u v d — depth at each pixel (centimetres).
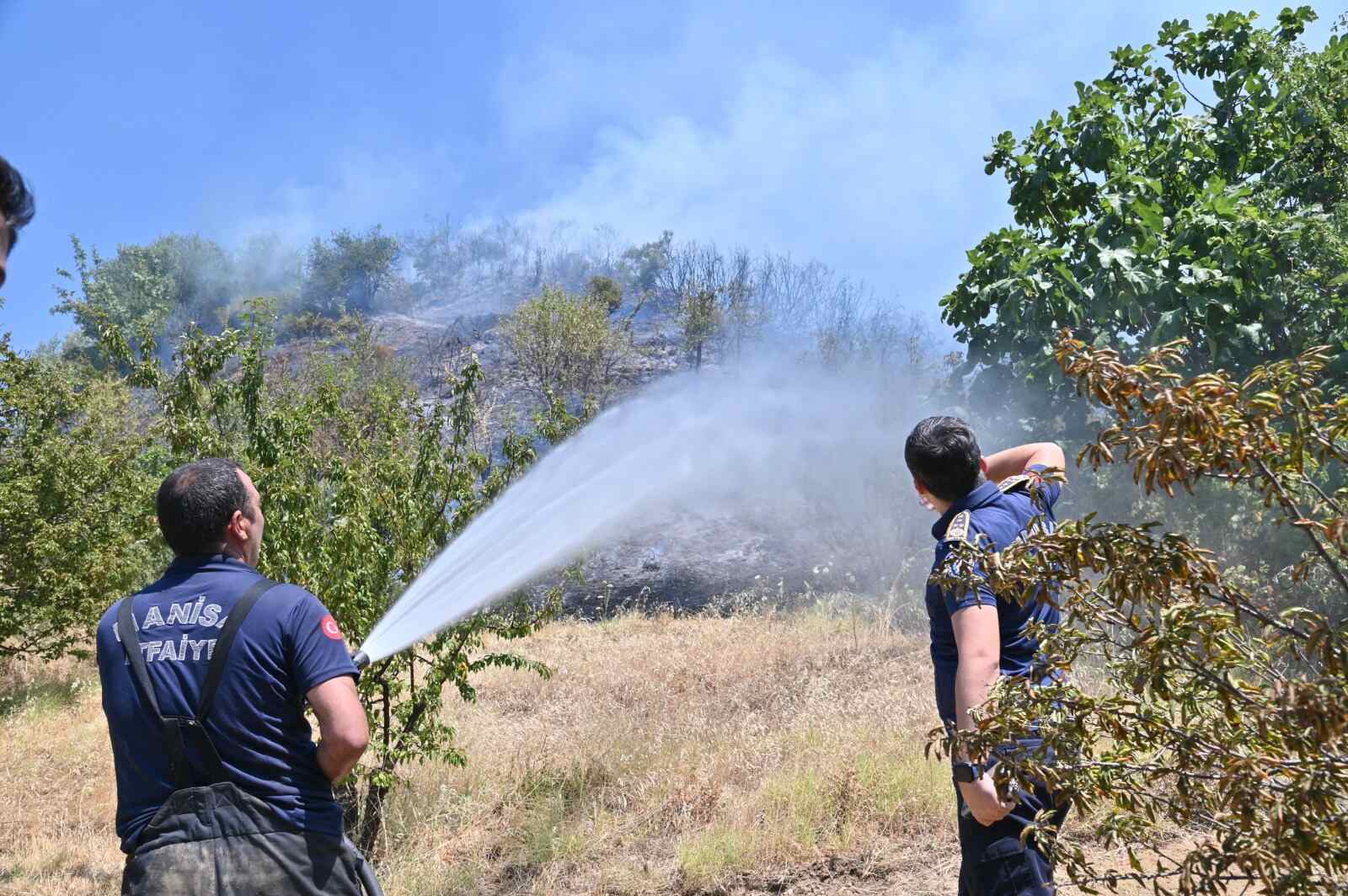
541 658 1038
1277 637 215
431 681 619
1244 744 210
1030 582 224
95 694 1087
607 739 704
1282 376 213
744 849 509
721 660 941
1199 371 775
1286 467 215
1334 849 195
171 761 256
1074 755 221
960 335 899
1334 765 193
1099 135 836
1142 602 221
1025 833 236
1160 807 231
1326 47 824
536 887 512
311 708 263
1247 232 757
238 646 260
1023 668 277
